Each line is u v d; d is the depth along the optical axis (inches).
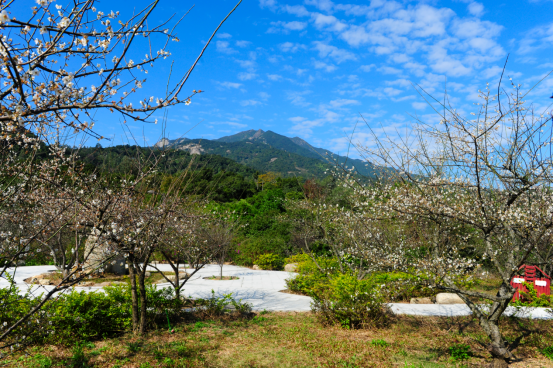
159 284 469.7
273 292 438.6
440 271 202.4
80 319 229.1
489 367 194.4
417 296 394.9
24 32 92.6
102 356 206.5
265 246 750.5
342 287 289.6
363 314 280.7
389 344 238.2
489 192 189.8
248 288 463.2
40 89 87.0
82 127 98.3
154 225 236.7
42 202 252.8
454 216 188.1
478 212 192.1
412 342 243.3
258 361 205.9
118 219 206.8
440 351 224.2
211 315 307.4
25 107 86.0
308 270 453.1
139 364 194.7
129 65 104.9
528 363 203.2
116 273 478.0
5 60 76.4
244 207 1112.2
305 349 227.8
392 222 303.9
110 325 247.0
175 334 255.0
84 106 89.4
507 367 193.8
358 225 345.7
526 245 209.6
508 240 212.1
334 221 385.7
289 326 286.8
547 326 273.7
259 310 343.0
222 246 521.3
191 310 316.8
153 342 234.4
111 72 88.0
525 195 190.5
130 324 259.0
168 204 242.2
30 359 195.8
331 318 289.7
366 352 222.1
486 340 245.4
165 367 190.9
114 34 98.3
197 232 348.2
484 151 183.0
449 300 361.7
